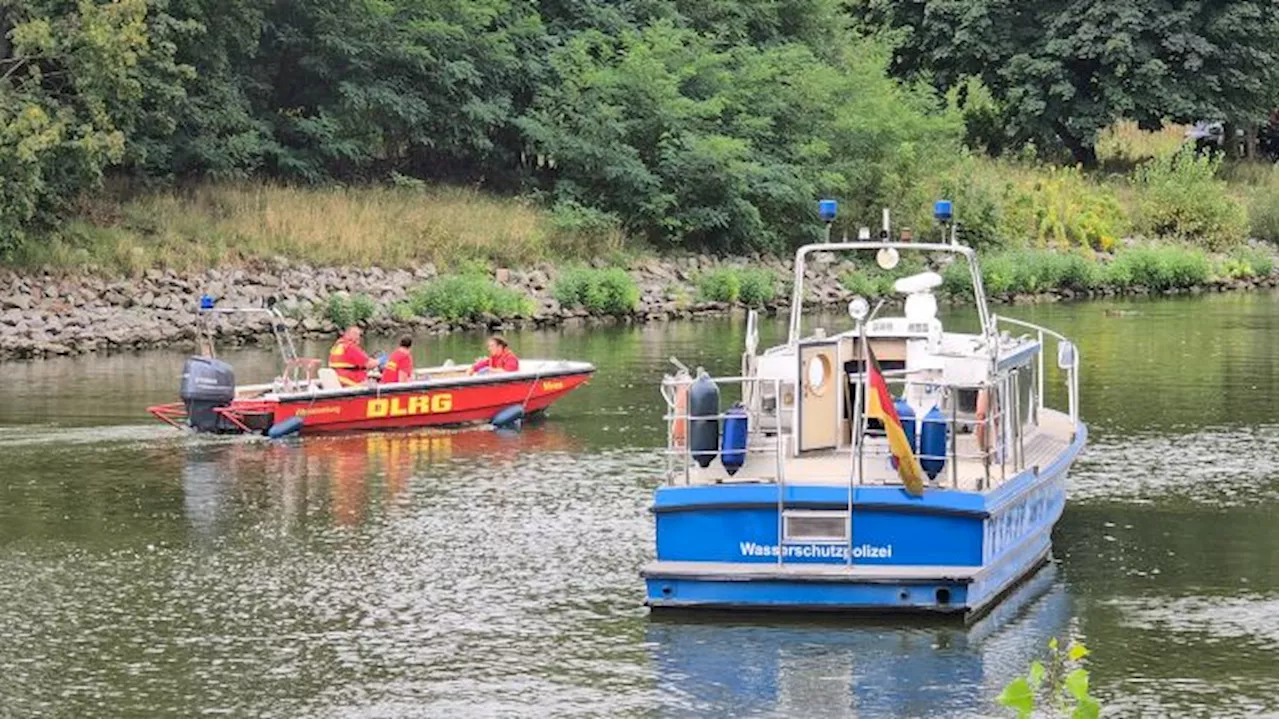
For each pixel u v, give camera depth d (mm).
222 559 23984
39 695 18609
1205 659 19484
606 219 64562
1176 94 85250
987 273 63906
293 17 65062
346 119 65125
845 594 20422
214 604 21844
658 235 67312
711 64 71000
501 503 27359
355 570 23359
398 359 34719
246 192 60656
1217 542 24672
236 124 60812
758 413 22531
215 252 54781
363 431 33875
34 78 50938
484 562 23719
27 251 51625
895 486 20391
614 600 21828
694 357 45719
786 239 70812
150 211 56469
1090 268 66938
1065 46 84438
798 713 18000
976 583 20391
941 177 72500
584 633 20516
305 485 28750
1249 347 47281
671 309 59031
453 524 25953
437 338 51469
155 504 27344
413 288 56156
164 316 50688
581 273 58125
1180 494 27812
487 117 66625
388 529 25641
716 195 67438
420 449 32188
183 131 60469
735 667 19266
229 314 51312
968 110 89562
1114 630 20516
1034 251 69500
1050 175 79125
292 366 35906
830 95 72812
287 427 33062
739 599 20625
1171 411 35875
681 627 20625
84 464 30453
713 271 63094
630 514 26547
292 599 22016
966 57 88375
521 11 71312
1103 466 30109
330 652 19953
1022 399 25453
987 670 19125
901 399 22938
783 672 19094
